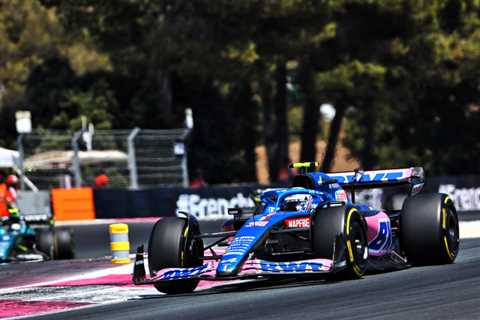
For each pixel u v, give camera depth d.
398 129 199.75
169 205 114.44
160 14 156.88
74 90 164.12
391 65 150.00
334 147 157.62
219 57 141.88
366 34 149.25
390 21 149.00
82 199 115.31
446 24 163.75
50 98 164.12
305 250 38.72
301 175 40.44
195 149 161.50
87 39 186.12
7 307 40.09
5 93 188.25
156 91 165.38
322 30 140.00
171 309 34.19
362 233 38.25
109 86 166.12
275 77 156.88
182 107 169.38
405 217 41.62
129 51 165.38
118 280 50.19
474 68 164.75
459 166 197.25
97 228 101.12
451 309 29.53
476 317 27.86
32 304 40.44
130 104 164.25
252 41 140.88
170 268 37.66
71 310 37.16
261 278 42.59
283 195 38.81
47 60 168.88
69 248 71.31
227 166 164.38
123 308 36.06
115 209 115.31
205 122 168.25
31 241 72.31
